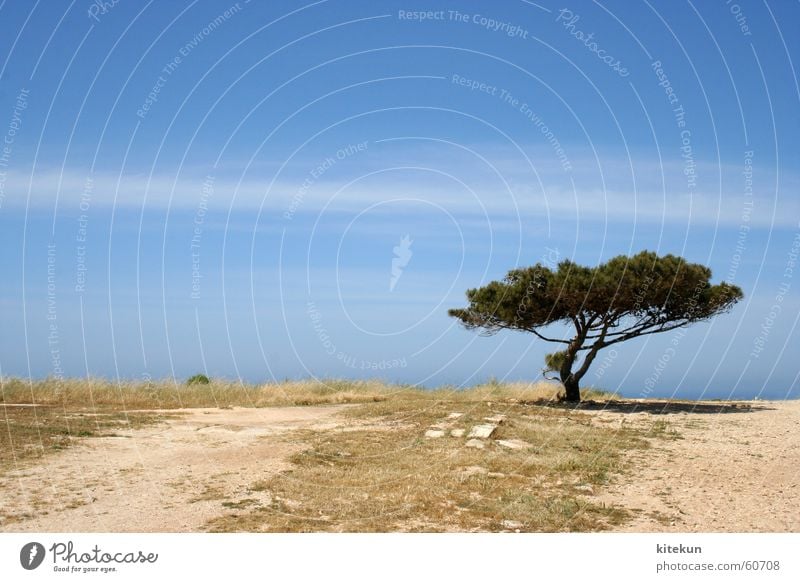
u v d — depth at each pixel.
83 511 9.07
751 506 9.88
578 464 12.24
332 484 10.77
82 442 13.31
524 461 12.51
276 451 13.08
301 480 10.88
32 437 13.41
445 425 16.50
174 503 9.52
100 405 19.67
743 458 13.07
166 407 20.42
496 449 13.62
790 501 10.13
